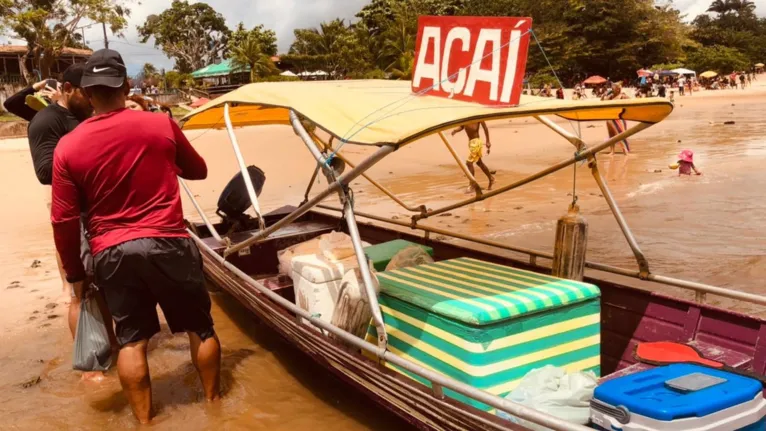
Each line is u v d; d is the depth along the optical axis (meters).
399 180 13.48
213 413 4.15
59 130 4.46
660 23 62.19
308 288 4.39
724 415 2.58
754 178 11.43
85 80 3.71
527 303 3.34
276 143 23.30
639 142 18.33
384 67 61.03
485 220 9.20
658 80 56.91
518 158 16.19
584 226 4.07
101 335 4.26
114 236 3.70
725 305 5.61
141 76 57.34
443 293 3.62
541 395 3.06
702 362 3.33
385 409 3.84
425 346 3.54
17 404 4.35
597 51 60.78
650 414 2.52
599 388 2.78
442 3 65.06
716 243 7.47
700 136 19.20
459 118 3.15
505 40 3.41
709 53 77.31
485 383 3.23
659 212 9.16
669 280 4.20
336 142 10.70
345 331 3.79
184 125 6.55
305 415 4.12
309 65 63.12
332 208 7.28
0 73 53.25
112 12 40.81
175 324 4.09
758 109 31.05
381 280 4.01
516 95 3.33
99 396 4.46
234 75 63.12
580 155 4.42
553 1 61.66
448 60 3.82
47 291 6.91
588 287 3.59
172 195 3.86
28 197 13.34
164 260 3.76
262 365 4.92
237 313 6.18
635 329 4.27
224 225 6.91
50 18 40.59
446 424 3.08
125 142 3.66
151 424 4.03
